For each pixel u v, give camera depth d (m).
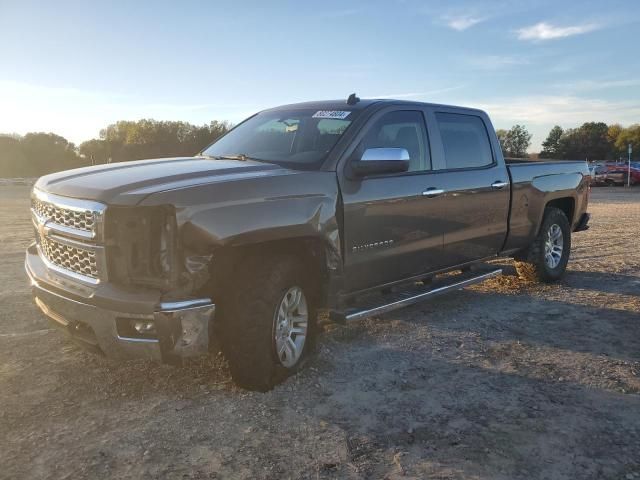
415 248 4.80
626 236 11.07
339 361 4.30
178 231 3.24
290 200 3.74
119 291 3.27
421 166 4.95
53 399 3.58
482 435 3.22
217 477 2.78
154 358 3.29
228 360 3.61
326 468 2.87
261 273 3.56
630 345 4.73
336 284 4.09
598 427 3.32
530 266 6.72
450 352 4.54
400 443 3.13
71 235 3.50
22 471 2.79
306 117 4.81
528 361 4.37
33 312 5.41
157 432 3.19
